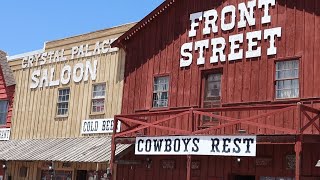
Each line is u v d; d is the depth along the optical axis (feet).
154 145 57.67
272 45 58.65
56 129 81.41
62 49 84.17
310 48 55.52
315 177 52.49
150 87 69.72
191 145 54.34
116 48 75.82
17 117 88.74
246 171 58.08
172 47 68.64
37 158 72.79
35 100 86.43
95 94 77.51
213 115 54.03
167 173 65.10
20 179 83.76
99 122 75.15
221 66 62.80
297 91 55.93
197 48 65.82
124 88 73.10
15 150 81.05
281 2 59.00
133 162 66.23
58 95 82.89
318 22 55.52
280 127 51.42
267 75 58.39
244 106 55.01
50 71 85.20
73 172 76.43
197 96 64.34
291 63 57.00
